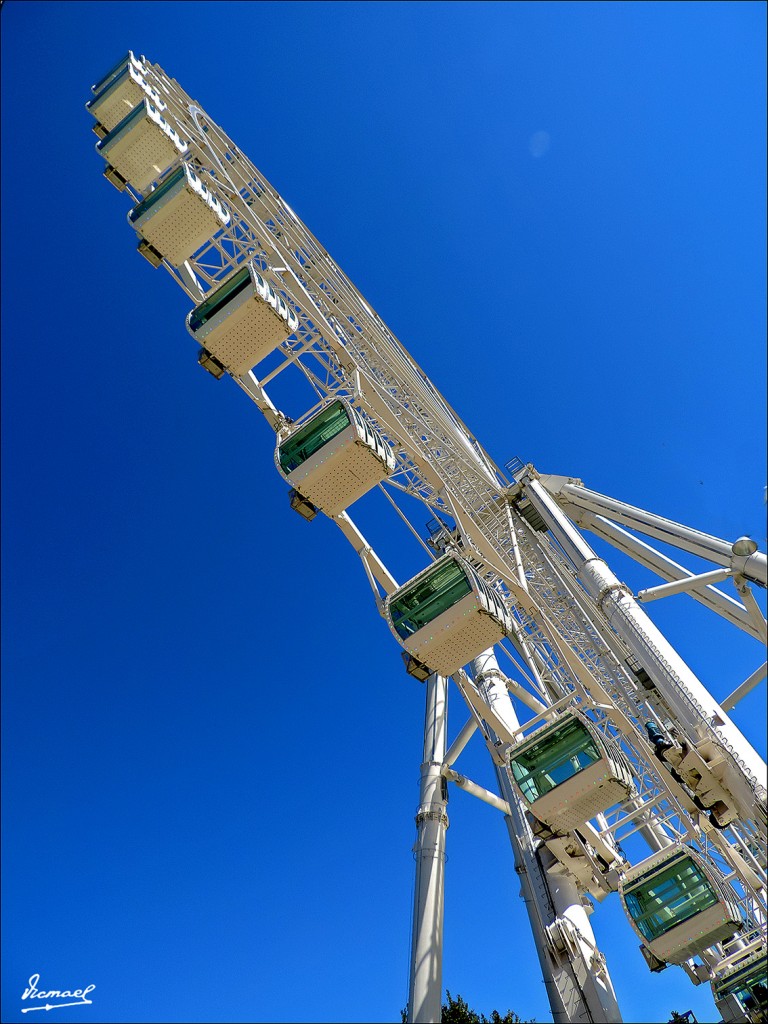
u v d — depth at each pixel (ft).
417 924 53.06
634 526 67.36
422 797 61.36
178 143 76.64
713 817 46.19
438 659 57.41
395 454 71.26
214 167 79.56
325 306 77.77
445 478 71.77
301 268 78.28
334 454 61.26
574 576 73.56
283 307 70.23
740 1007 49.16
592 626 66.69
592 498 76.54
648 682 58.59
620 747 57.36
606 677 63.93
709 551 53.93
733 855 53.88
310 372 71.26
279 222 82.74
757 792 41.37
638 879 52.34
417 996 48.78
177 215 70.95
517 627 68.74
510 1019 101.04
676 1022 52.11
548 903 55.16
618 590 58.34
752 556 46.80
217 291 68.74
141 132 75.36
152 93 80.23
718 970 52.60
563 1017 48.14
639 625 53.88
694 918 49.44
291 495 64.85
